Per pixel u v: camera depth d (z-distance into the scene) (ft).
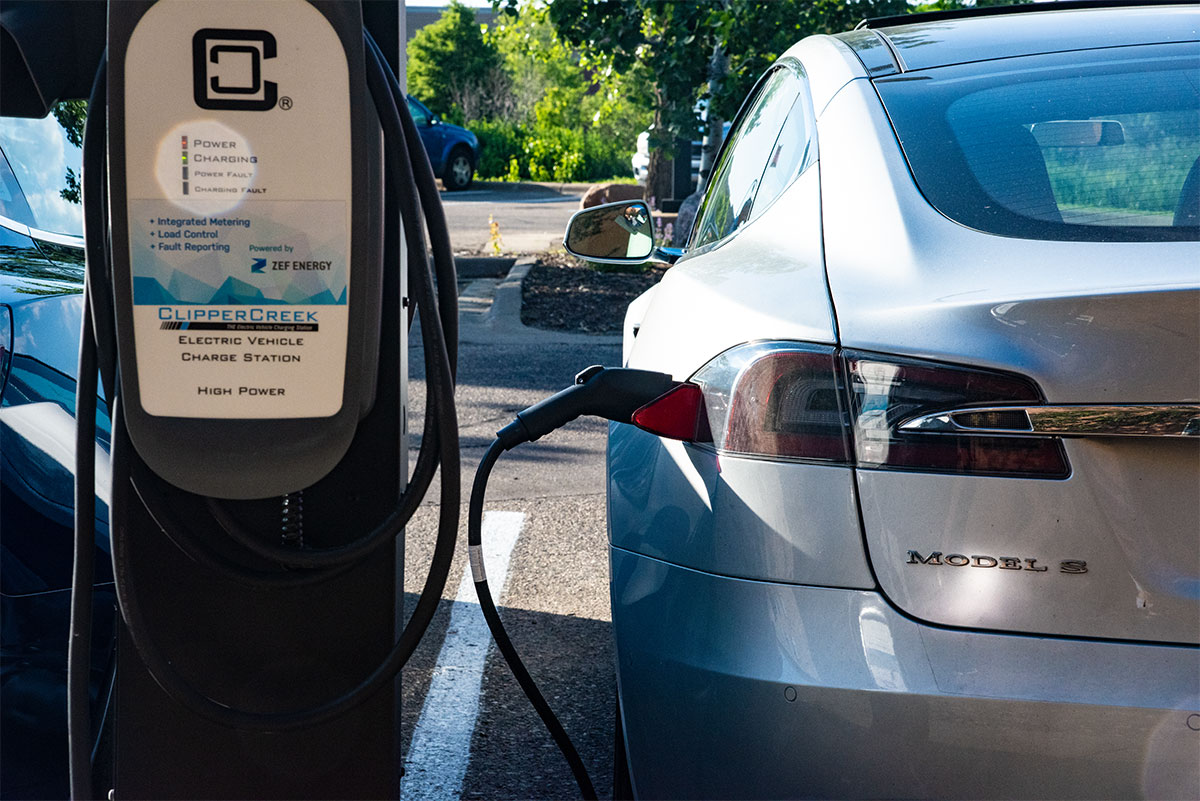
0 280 7.10
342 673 5.82
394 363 5.62
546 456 16.52
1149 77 6.38
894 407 4.97
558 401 6.14
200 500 5.52
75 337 7.32
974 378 4.85
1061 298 4.76
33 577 6.46
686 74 30.30
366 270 5.15
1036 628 4.80
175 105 4.92
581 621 10.82
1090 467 4.78
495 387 20.54
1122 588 4.77
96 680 6.70
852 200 5.94
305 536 5.68
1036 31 7.20
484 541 12.98
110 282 5.28
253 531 5.49
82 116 9.53
